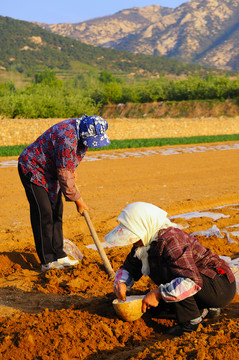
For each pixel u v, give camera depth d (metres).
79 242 6.40
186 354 2.96
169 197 10.14
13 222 7.80
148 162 17.44
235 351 2.96
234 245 6.14
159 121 34.94
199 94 92.00
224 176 13.77
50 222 5.11
